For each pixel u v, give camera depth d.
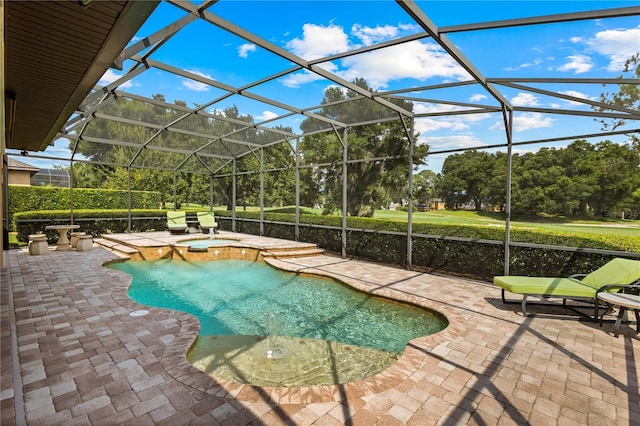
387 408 2.83
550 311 5.45
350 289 7.23
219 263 10.45
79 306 5.38
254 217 14.87
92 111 8.02
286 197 13.87
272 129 10.91
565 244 6.59
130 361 3.54
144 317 4.90
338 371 3.83
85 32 3.27
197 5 4.35
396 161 10.59
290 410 2.76
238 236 13.99
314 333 5.16
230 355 4.21
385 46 4.94
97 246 12.05
